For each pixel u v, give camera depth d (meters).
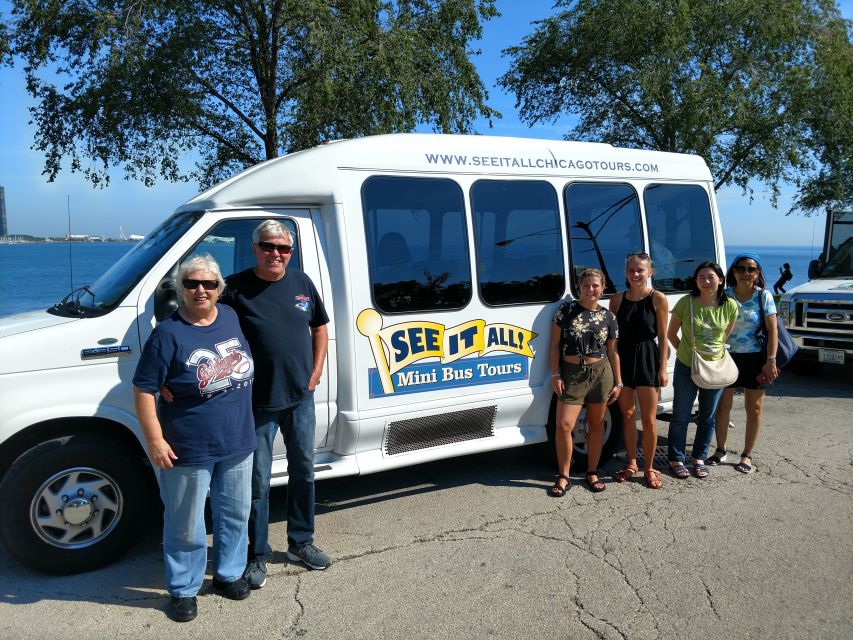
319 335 3.99
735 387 5.77
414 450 4.94
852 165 17.02
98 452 3.86
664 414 6.71
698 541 4.33
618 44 15.41
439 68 13.40
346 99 12.16
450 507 4.98
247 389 3.51
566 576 3.89
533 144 5.53
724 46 15.89
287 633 3.37
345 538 4.46
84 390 3.83
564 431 5.14
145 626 3.44
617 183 5.80
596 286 5.02
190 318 3.38
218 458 3.42
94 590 3.78
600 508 4.91
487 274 5.13
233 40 13.07
